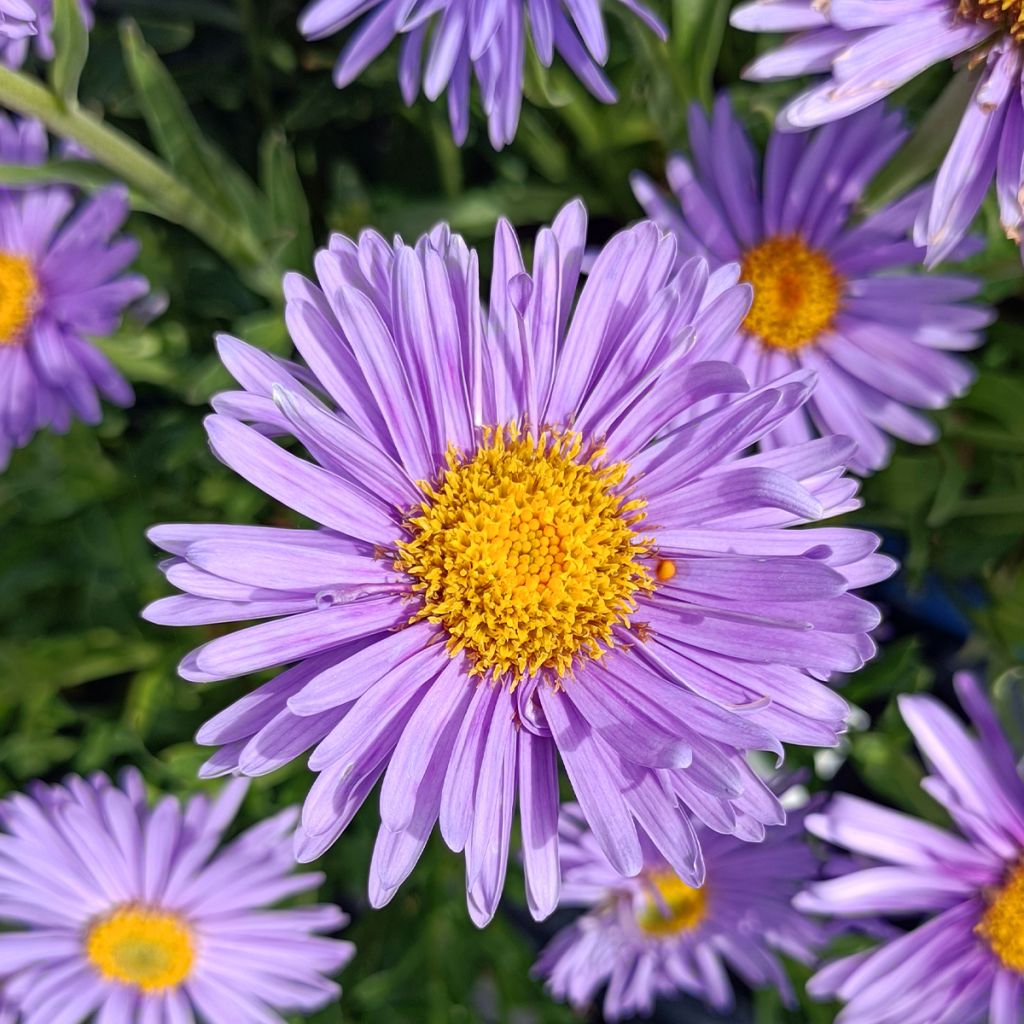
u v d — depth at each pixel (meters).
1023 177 0.08
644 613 0.08
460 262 0.07
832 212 0.10
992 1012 0.09
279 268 0.11
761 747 0.07
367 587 0.07
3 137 0.10
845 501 0.08
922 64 0.08
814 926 0.10
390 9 0.09
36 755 0.13
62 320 0.11
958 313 0.10
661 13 0.10
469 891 0.07
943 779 0.09
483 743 0.07
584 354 0.08
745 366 0.10
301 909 0.11
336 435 0.07
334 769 0.07
